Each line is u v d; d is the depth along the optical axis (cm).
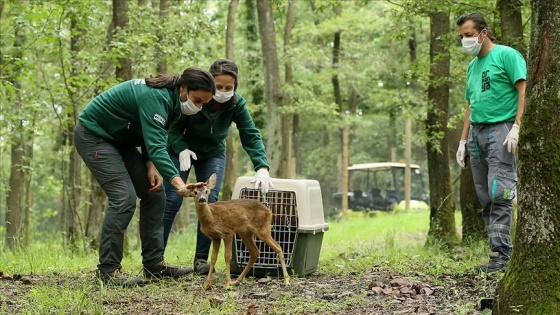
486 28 644
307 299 535
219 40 2120
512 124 632
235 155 2538
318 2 1188
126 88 590
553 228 395
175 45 1261
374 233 1483
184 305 516
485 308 480
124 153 621
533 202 399
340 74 2505
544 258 396
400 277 625
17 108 1412
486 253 787
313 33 2370
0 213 3788
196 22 1288
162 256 644
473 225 933
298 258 659
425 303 514
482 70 647
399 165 3053
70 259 855
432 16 1035
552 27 393
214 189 682
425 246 934
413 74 1040
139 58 1205
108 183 600
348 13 2283
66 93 1332
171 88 590
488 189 651
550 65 394
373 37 2445
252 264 621
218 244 589
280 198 666
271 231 666
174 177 573
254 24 2356
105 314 484
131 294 560
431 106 1008
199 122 650
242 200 608
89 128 595
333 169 3856
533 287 396
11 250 1037
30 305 507
